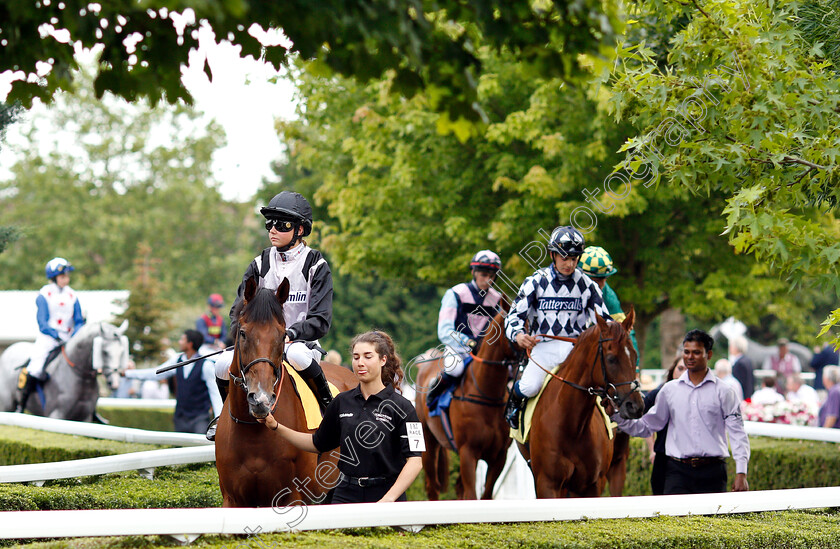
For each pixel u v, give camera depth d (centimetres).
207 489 1124
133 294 4441
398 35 444
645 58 926
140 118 7269
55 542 625
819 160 883
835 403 1906
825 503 902
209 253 6888
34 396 1792
